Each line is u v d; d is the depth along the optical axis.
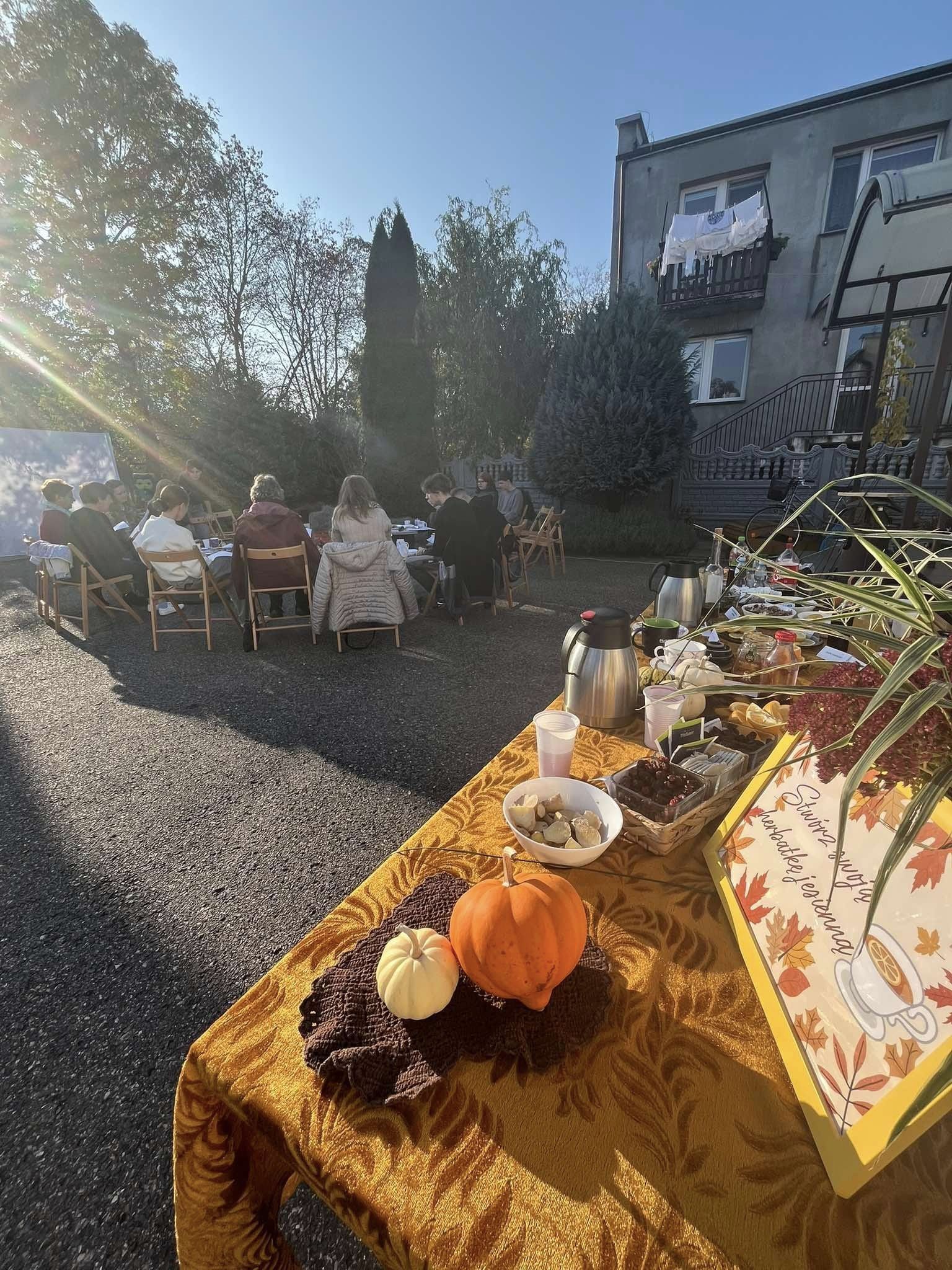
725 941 0.84
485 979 0.68
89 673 4.16
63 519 5.27
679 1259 0.50
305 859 2.19
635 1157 0.57
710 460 10.40
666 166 11.09
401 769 2.82
